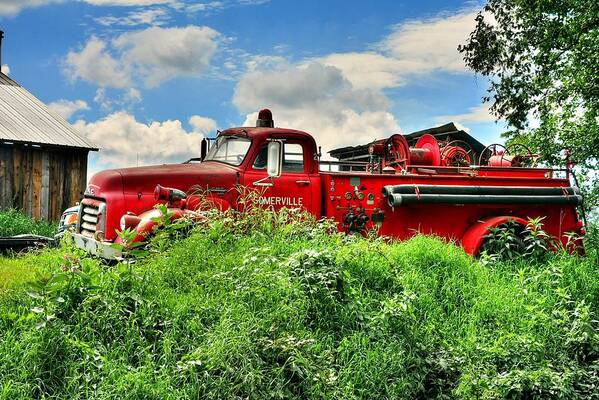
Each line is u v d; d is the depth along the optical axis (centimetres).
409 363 603
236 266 679
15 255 1095
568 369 639
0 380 484
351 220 996
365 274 728
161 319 589
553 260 914
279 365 550
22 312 581
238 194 947
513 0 1761
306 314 624
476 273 807
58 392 493
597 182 1631
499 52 1825
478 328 700
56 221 1812
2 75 2125
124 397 482
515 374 609
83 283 593
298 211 965
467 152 1159
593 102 1614
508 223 1034
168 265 686
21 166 1739
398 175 1034
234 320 579
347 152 1484
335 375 569
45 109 1984
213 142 1051
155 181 902
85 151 1880
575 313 704
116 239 861
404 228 1033
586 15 1622
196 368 525
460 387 586
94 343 541
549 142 1677
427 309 711
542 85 1739
